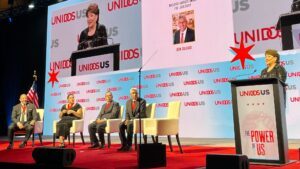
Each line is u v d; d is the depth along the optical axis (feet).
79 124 19.53
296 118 18.66
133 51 25.08
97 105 26.48
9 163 12.09
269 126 9.30
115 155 14.29
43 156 11.10
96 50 26.89
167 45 23.52
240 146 9.70
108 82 26.11
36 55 32.22
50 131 28.48
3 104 34.12
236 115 9.83
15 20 33.12
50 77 29.01
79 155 14.32
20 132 19.60
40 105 31.76
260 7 20.22
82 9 27.99
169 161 11.71
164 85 23.50
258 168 8.89
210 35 21.83
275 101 9.25
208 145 18.02
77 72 27.71
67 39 28.50
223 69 21.27
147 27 24.48
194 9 22.56
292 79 18.93
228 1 21.33
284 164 9.06
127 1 25.71
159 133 14.97
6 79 34.01
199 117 21.98
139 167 10.09
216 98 21.45
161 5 23.97
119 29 25.91
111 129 17.70
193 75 22.36
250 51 20.33
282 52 19.34
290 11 19.31
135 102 17.35
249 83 9.68
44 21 31.81
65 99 28.07
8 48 33.91
